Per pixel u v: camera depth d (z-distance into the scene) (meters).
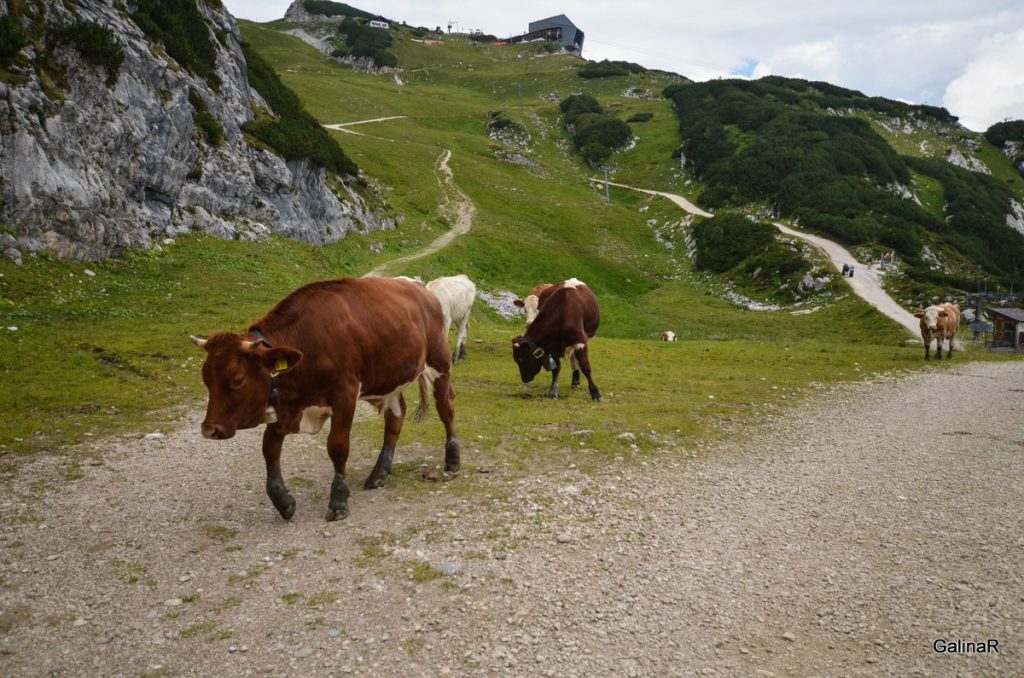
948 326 30.31
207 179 36.44
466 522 7.42
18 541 6.75
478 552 6.68
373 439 10.82
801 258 66.31
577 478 9.16
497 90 176.75
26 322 18.77
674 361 24.19
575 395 15.87
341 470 7.47
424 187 80.69
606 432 11.51
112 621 5.38
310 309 7.15
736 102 124.00
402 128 116.69
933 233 83.62
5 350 15.62
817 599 6.08
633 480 9.28
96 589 5.87
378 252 52.50
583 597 5.93
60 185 24.50
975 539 7.49
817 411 15.47
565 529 7.33
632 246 81.00
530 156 120.25
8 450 9.58
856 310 53.78
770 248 70.88
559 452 10.32
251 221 39.22
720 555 6.97
